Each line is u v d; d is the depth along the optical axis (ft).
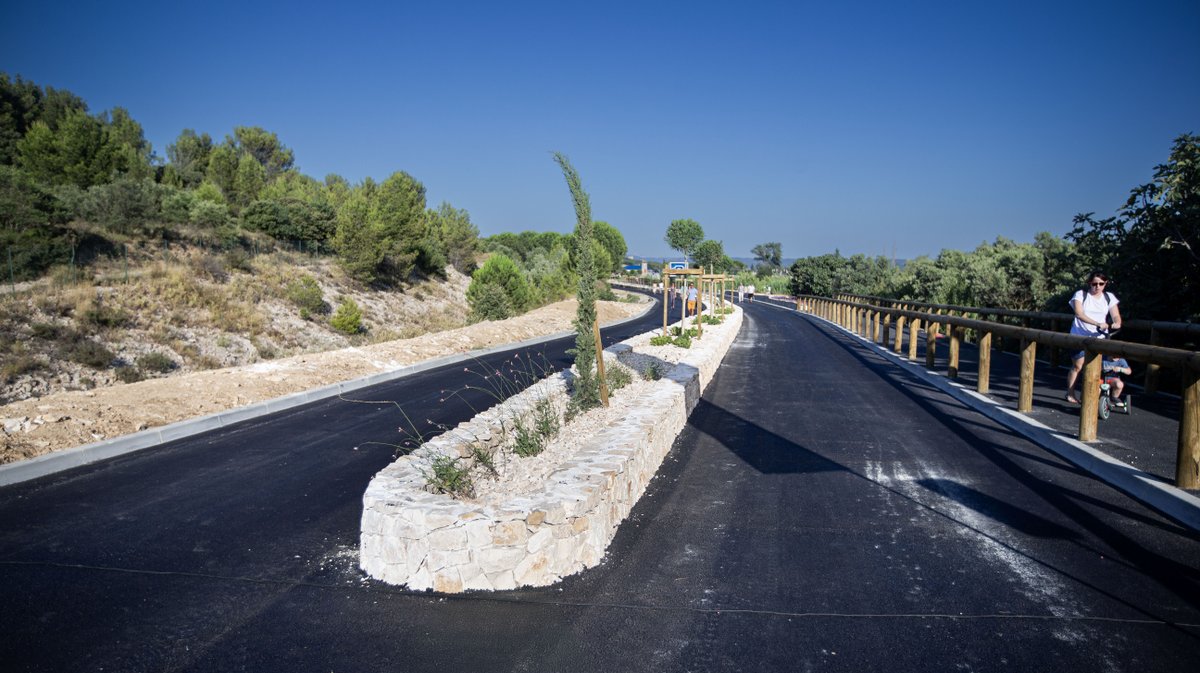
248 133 207.92
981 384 33.53
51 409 27.94
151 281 77.51
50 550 16.61
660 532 17.25
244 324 77.00
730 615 12.98
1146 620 12.26
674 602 13.57
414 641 12.33
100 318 64.34
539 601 13.76
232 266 94.22
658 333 60.75
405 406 34.63
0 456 23.18
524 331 75.97
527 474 19.03
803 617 12.83
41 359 54.95
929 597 13.42
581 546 15.07
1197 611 12.51
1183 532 16.10
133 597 14.15
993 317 59.21
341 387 39.29
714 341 53.83
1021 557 15.07
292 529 17.94
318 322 90.02
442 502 15.07
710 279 100.58
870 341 66.13
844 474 21.74
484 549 14.25
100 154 114.83
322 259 117.91
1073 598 13.15
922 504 18.69
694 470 22.66
